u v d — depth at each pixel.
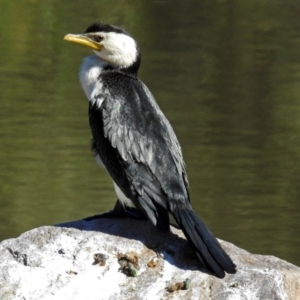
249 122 20.00
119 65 9.34
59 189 16.64
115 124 8.64
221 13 26.83
